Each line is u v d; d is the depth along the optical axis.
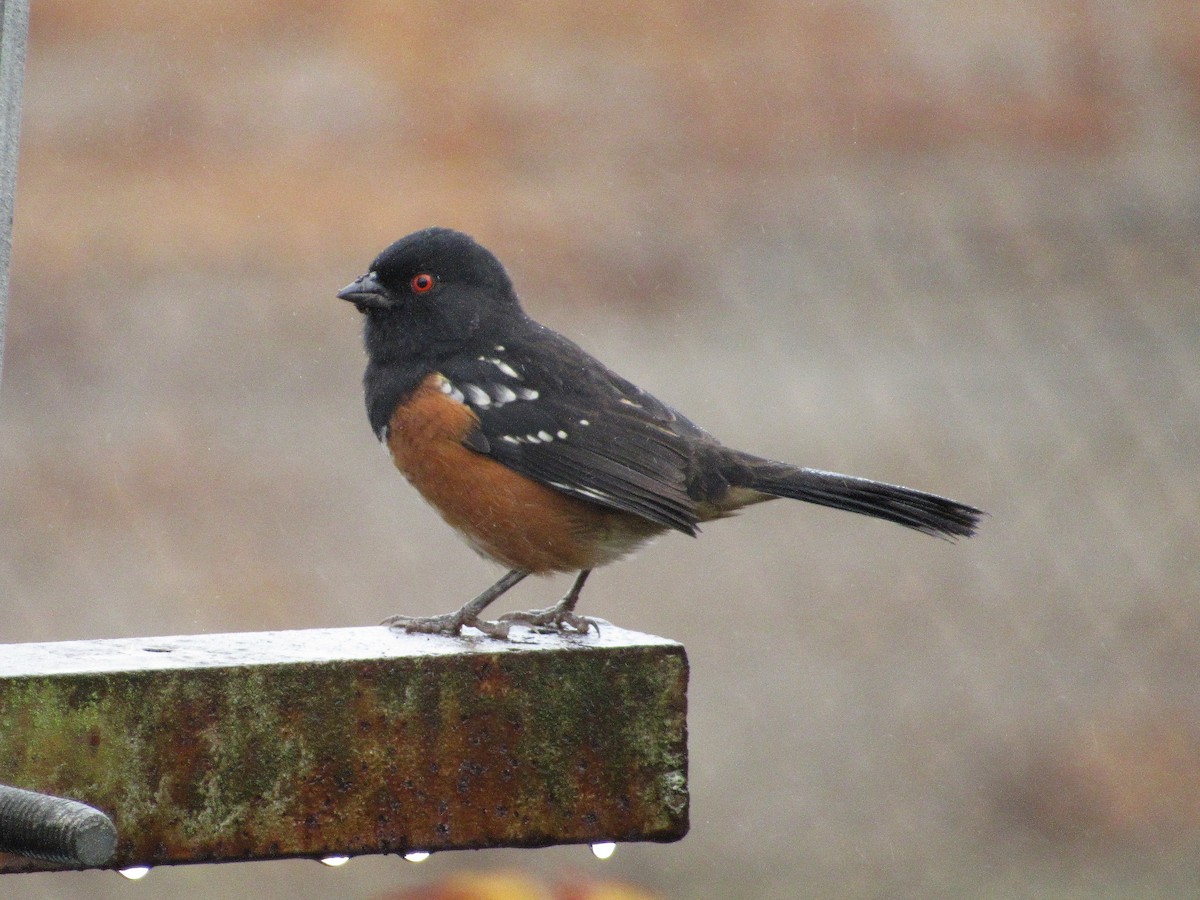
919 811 10.38
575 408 7.34
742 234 14.10
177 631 10.60
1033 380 13.45
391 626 6.24
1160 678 11.14
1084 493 12.38
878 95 14.59
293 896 9.65
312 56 13.84
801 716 10.99
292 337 13.12
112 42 13.49
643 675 5.36
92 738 4.84
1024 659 11.30
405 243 7.72
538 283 13.77
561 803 5.30
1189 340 13.63
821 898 9.66
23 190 12.90
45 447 11.96
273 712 5.02
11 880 9.37
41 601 10.85
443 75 14.08
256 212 13.36
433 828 5.19
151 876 9.66
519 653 5.25
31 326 12.65
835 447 12.89
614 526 7.42
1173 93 14.55
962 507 7.16
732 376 13.77
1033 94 14.59
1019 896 9.70
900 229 14.16
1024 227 14.00
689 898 9.62
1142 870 9.89
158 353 12.66
